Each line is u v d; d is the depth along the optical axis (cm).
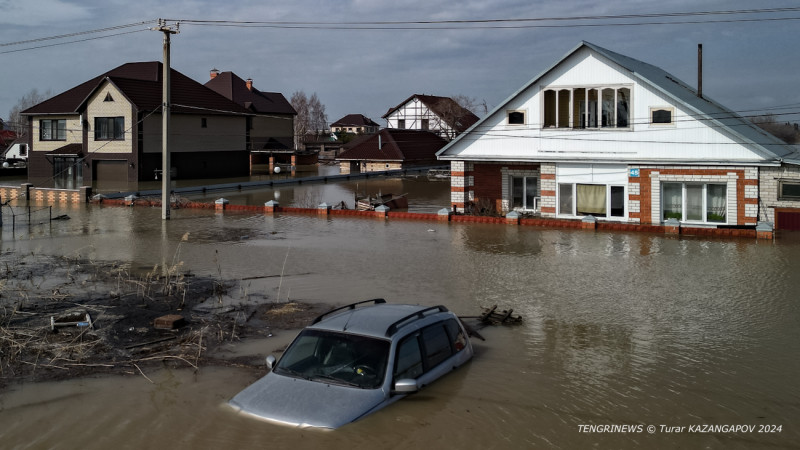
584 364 1081
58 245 2306
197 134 5738
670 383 999
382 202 3759
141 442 785
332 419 772
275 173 6881
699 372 1052
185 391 959
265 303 1503
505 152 3244
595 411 880
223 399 920
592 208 3080
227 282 1717
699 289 1672
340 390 824
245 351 1159
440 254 2169
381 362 850
